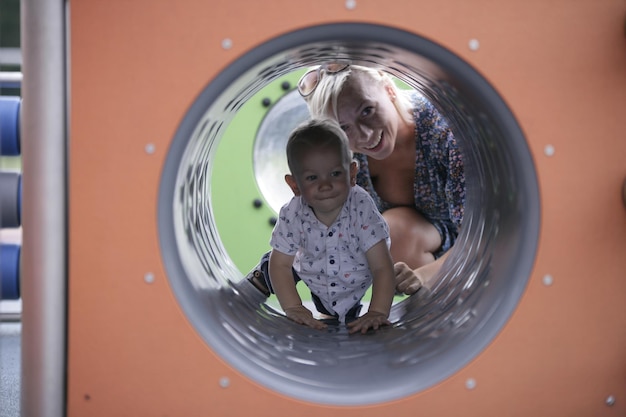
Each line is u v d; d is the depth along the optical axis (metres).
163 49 1.01
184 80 1.01
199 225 1.53
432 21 1.02
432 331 1.30
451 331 1.20
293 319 1.67
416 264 2.31
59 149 1.04
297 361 1.19
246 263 2.78
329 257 1.76
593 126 1.04
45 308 1.05
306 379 1.10
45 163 1.04
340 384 1.10
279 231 1.78
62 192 1.05
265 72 1.27
